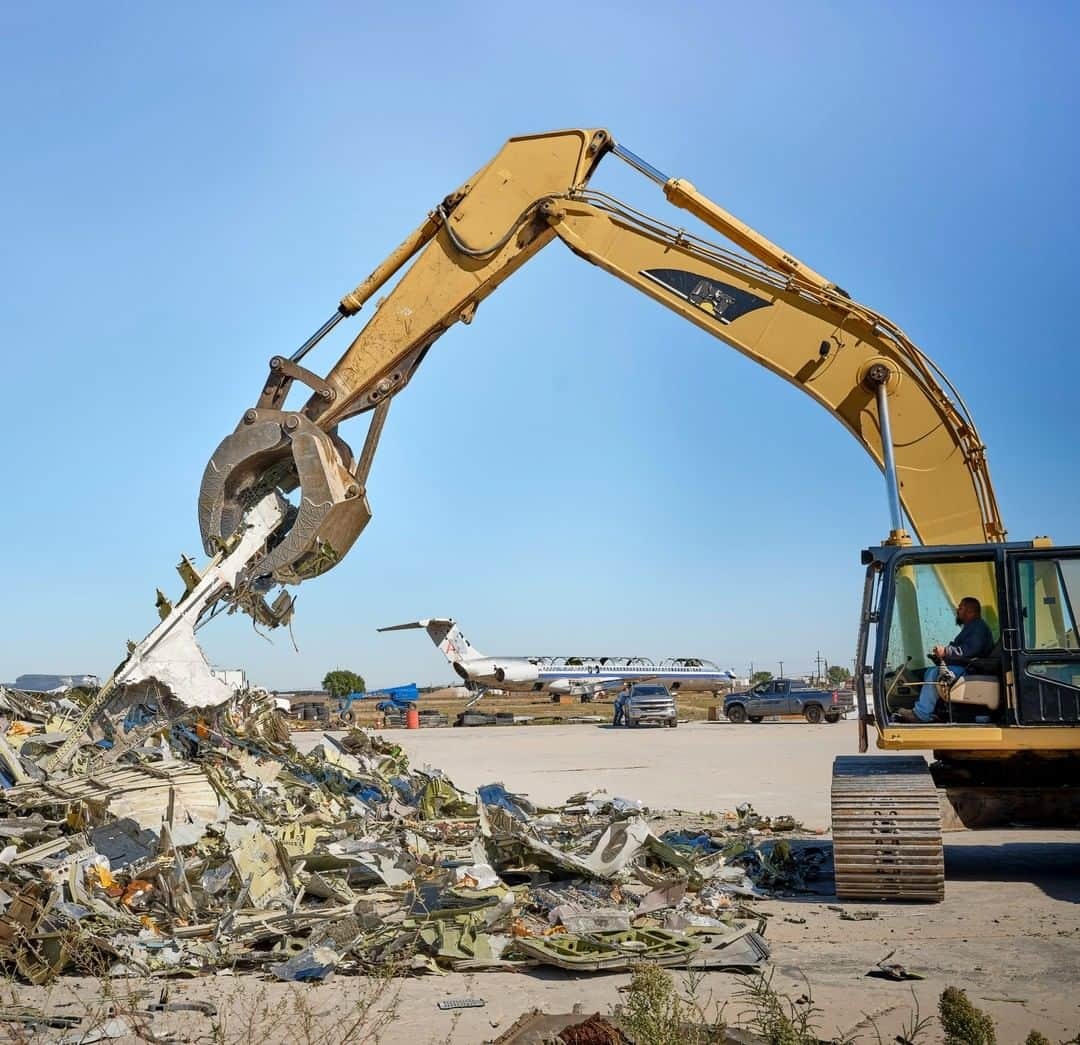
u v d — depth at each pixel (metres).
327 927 7.85
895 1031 5.73
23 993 6.69
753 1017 5.94
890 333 10.90
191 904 8.27
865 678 10.15
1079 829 10.12
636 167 11.61
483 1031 5.86
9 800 9.95
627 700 40.62
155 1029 5.91
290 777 14.06
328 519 11.05
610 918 8.11
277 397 11.67
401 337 11.68
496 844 10.01
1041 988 6.57
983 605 9.98
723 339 11.29
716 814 15.54
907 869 9.20
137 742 10.79
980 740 9.64
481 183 11.83
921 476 10.74
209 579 10.95
